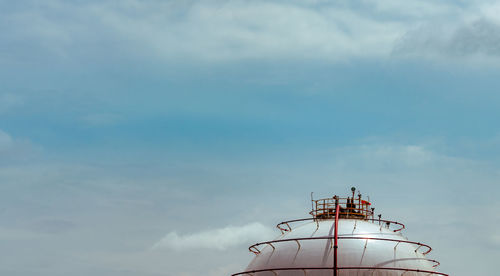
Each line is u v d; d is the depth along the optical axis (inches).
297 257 1763.0
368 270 1710.1
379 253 1752.0
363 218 1959.9
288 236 1879.9
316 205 1979.6
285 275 1747.0
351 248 1753.2
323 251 1753.2
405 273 1732.3
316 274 1717.5
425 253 1876.2
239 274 1862.7
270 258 1813.5
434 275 1776.6
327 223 1873.8
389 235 1849.2
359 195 2003.0
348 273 1708.9
